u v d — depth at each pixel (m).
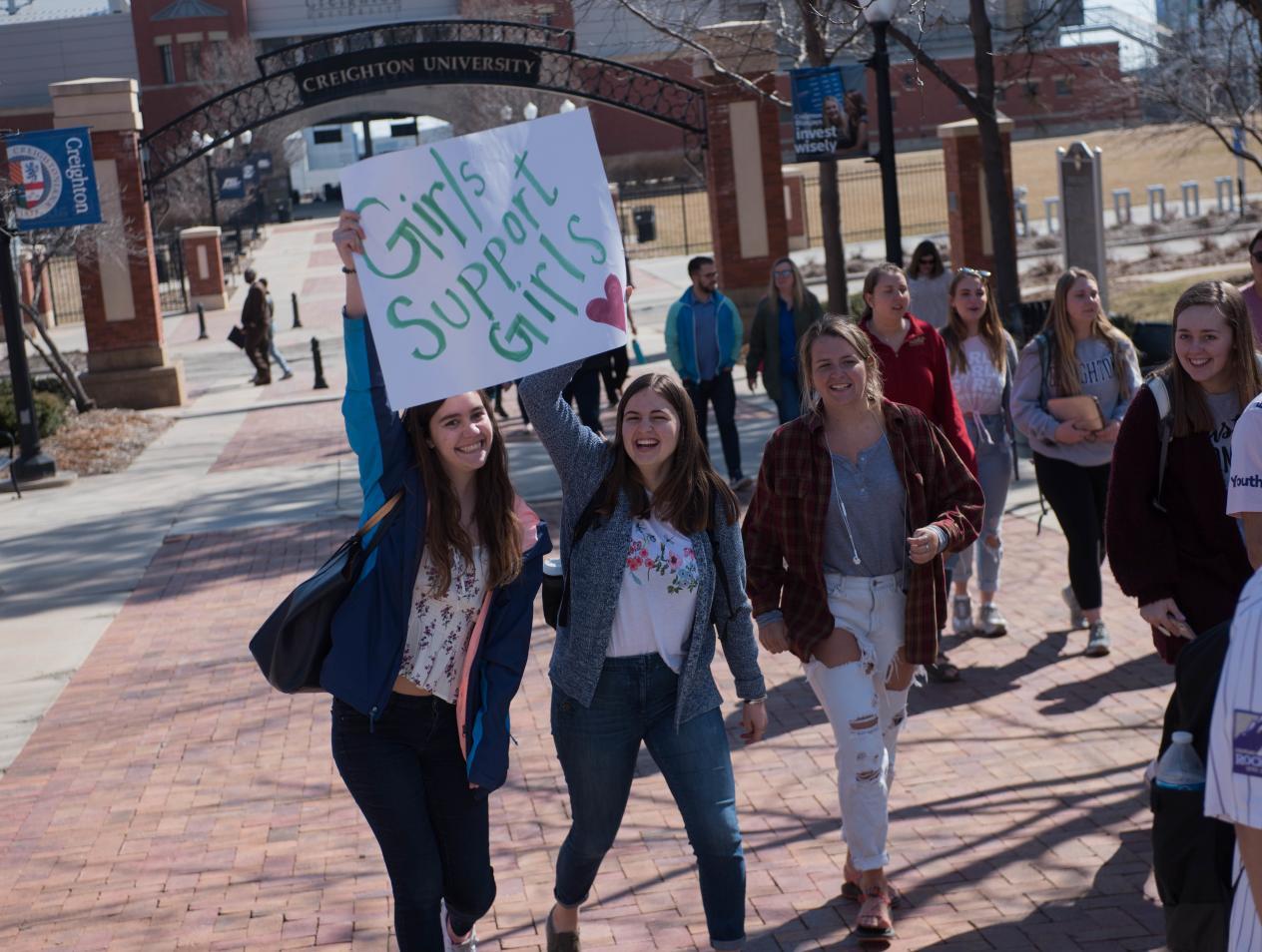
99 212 15.85
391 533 3.68
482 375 3.64
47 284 39.50
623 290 3.78
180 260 39.47
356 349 3.70
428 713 3.77
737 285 23.16
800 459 4.41
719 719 3.99
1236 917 2.37
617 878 4.94
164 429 19.16
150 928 4.81
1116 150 51.12
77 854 5.52
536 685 7.30
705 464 3.95
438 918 3.83
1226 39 19.47
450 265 3.62
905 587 4.45
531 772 6.07
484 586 3.74
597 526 3.89
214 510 13.04
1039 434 6.76
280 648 3.69
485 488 3.75
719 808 3.90
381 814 3.75
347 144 94.94
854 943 4.34
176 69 71.31
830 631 4.39
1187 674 3.02
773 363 11.30
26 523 13.02
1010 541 9.51
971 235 25.14
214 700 7.45
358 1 71.69
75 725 7.20
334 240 3.57
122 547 11.70
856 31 14.34
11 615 9.66
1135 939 4.21
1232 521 4.38
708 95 22.67
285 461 15.66
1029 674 6.83
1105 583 8.30
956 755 5.85
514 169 3.70
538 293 3.70
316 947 4.59
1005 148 25.16
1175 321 4.35
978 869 4.79
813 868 4.91
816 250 40.97
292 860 5.32
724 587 4.04
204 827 5.72
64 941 4.75
